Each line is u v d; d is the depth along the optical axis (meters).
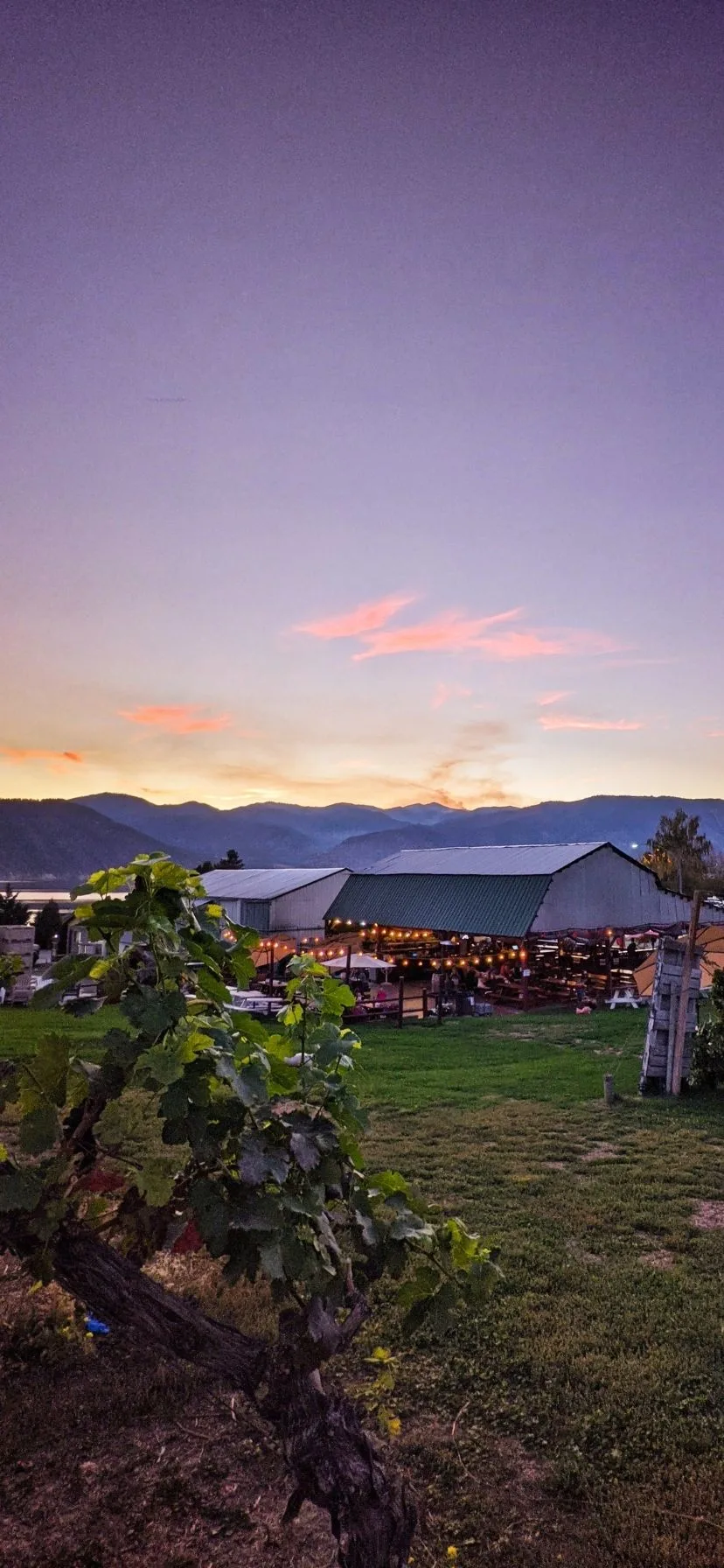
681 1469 5.08
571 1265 7.93
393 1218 3.29
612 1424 5.51
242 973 3.17
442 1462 5.12
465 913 37.91
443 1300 3.18
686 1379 6.03
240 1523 4.57
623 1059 19.38
